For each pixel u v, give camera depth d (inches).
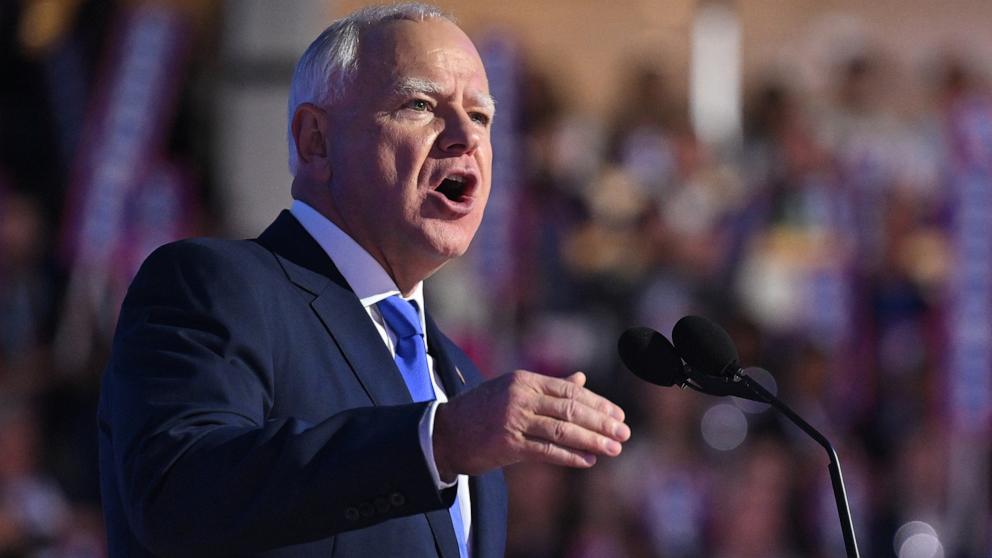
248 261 310.8
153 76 847.7
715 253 977.5
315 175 337.4
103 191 840.9
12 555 771.4
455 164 329.7
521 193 888.3
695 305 935.7
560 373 875.4
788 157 1032.8
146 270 305.4
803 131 1048.2
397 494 259.9
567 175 973.8
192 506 261.6
